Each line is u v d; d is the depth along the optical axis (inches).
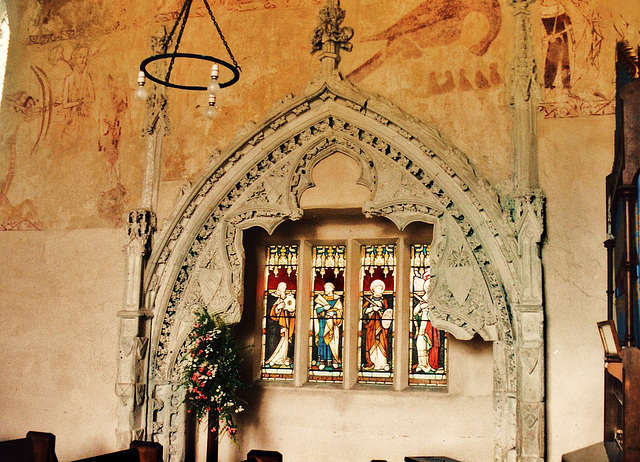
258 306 536.4
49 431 488.1
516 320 407.5
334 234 533.0
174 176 492.7
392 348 514.3
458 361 484.7
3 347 509.7
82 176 516.4
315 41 471.8
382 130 451.5
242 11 501.0
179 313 480.4
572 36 430.0
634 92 246.7
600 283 400.2
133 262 479.8
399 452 481.4
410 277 518.9
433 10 461.4
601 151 412.2
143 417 470.0
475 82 443.2
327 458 493.7
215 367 437.4
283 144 472.1
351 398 498.9
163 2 523.5
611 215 361.1
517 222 412.2
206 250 480.4
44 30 550.6
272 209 469.4
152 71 507.5
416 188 445.7
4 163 536.1
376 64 463.5
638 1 419.5
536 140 422.9
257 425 510.6
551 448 393.4
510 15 445.1
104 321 490.3
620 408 299.3
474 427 471.8
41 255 514.6
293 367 523.8
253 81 487.8
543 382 394.9
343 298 529.7
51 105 535.5
